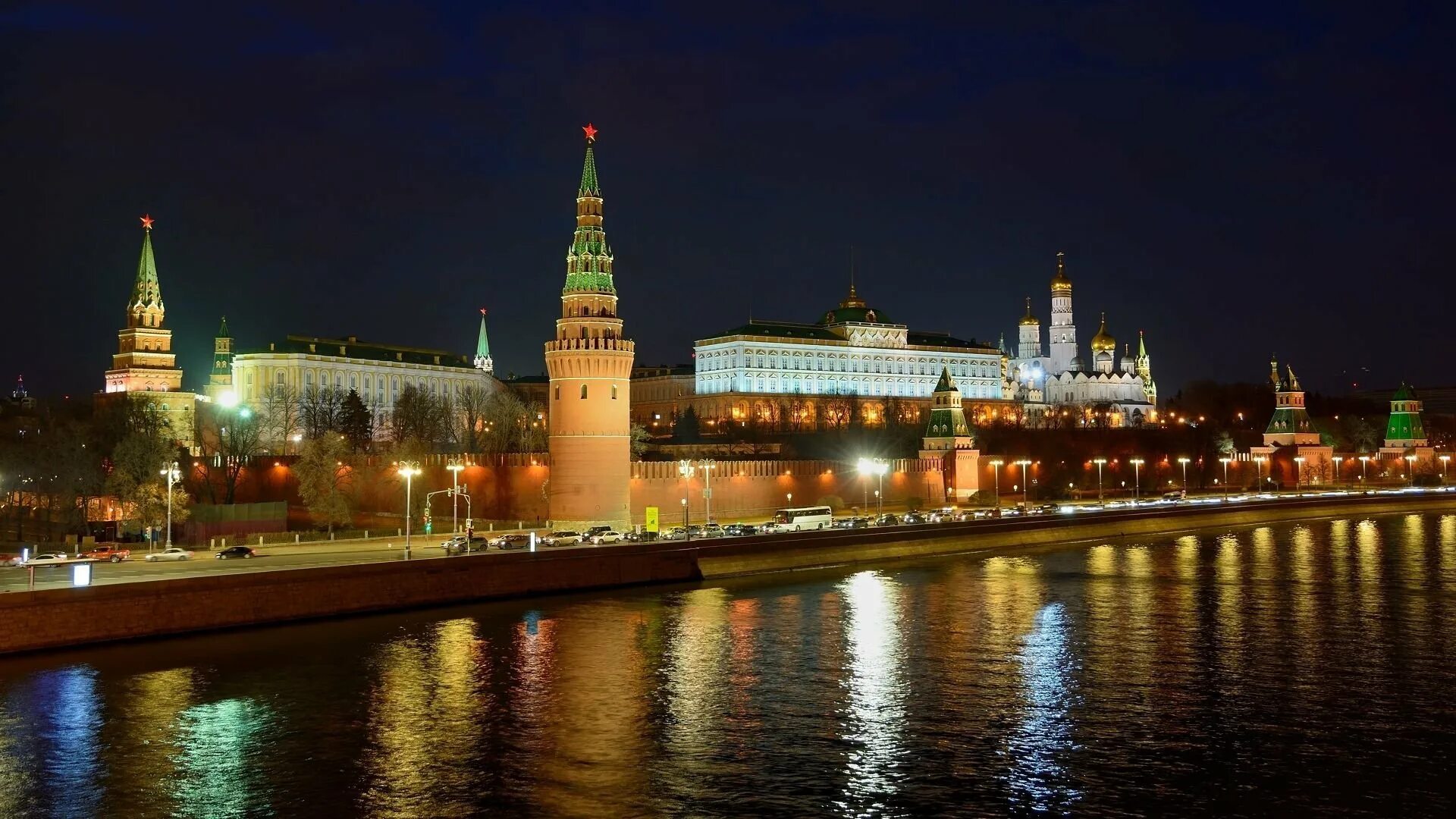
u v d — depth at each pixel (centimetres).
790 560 14938
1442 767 7131
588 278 18612
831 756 7338
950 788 6819
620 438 18562
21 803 6531
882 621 11325
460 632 10638
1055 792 6750
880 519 18875
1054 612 11838
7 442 19425
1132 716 8144
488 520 18762
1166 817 6419
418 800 6619
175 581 10150
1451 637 10606
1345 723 7988
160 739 7538
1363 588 13438
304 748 7406
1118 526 19488
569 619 11319
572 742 7588
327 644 10031
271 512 17812
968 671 9350
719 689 8794
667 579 13662
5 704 8162
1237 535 19900
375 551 14662
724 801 6619
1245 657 9825
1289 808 6519
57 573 11806
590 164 18838
